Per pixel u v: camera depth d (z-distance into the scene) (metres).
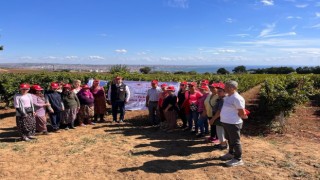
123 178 6.33
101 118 12.38
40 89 9.95
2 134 10.27
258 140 9.13
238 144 6.74
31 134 9.52
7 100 15.76
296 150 8.01
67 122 10.73
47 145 8.78
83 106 11.39
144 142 9.03
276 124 10.90
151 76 19.45
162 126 10.94
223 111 6.76
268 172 6.48
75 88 11.92
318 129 10.55
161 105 10.79
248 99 20.97
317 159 7.27
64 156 7.76
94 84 12.20
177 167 6.86
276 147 8.32
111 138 9.57
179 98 10.85
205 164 7.00
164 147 8.45
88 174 6.55
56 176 6.46
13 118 13.40
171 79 18.53
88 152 8.07
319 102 17.33
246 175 6.35
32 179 6.31
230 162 6.84
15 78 16.62
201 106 9.41
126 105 14.70
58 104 10.50
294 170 6.59
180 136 9.73
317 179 6.14
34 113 9.52
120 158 7.52
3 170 6.78
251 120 12.26
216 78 20.47
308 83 12.95
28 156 7.77
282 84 12.77
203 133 9.48
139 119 12.84
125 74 19.22
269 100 11.15
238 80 22.08
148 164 7.06
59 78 17.73
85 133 10.27
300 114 13.66
